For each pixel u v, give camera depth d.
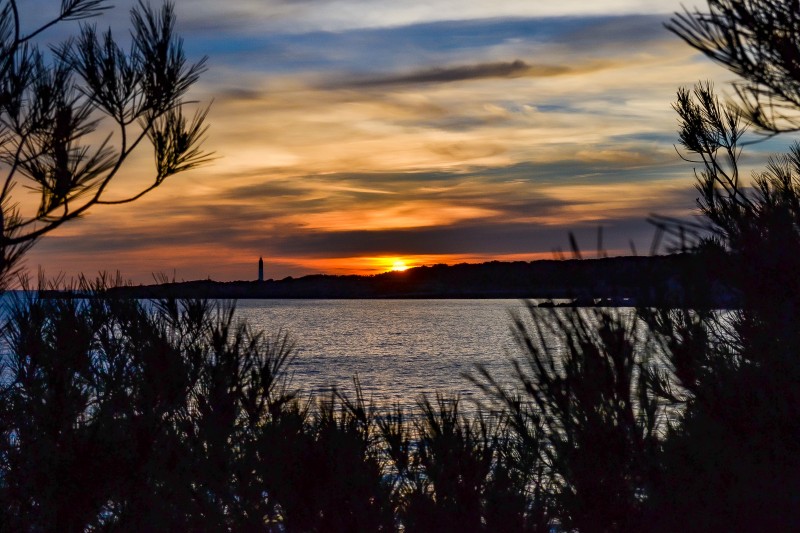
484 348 88.25
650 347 3.23
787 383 3.15
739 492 3.20
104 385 5.16
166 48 3.28
